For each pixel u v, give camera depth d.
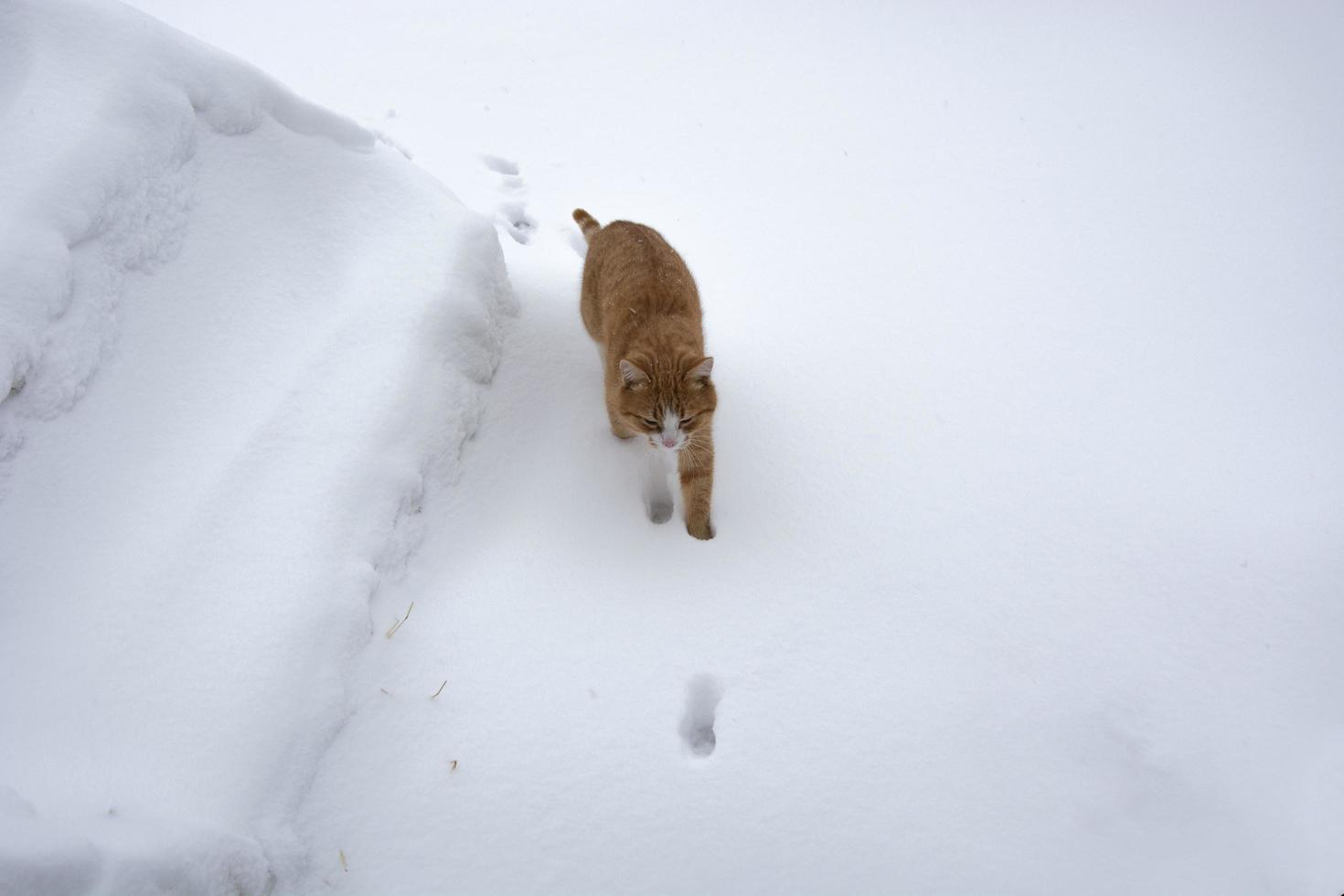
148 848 2.16
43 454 2.72
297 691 2.64
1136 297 4.69
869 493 3.66
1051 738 2.89
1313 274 4.76
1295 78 6.47
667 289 3.67
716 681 3.03
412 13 7.94
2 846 1.96
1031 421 3.98
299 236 3.60
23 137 2.91
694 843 2.64
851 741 2.87
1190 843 2.65
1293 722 2.91
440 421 3.40
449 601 3.16
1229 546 3.44
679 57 7.20
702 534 3.50
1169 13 7.59
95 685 2.48
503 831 2.64
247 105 3.53
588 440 3.79
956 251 5.06
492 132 6.20
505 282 4.09
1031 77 6.83
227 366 3.19
